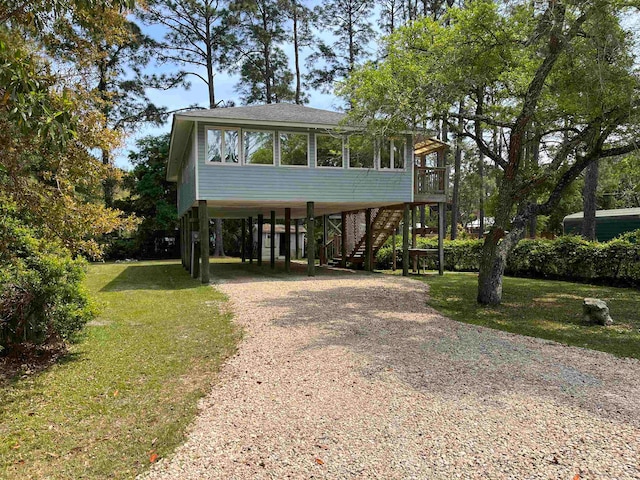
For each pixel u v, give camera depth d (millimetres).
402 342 6297
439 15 22344
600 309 7543
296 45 31641
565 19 7559
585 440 3369
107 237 27125
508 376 4832
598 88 7465
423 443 3367
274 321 7672
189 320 7855
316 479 2928
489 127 11500
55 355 5766
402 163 15141
